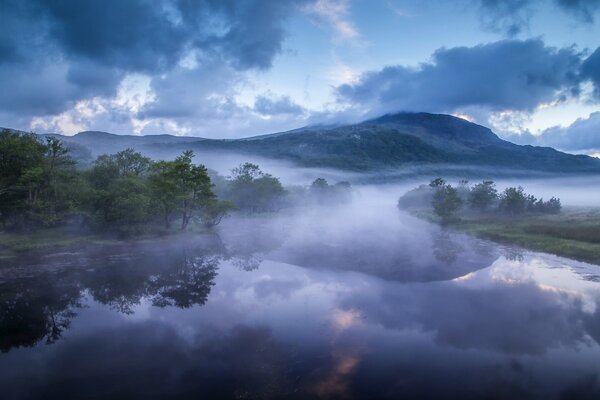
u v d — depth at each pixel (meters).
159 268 41.56
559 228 57.56
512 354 20.59
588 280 34.81
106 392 17.36
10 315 27.70
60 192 53.72
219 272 40.03
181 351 21.42
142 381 18.28
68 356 21.09
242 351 21.27
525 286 33.31
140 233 56.38
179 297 31.61
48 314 27.84
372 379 18.14
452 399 16.48
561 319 25.53
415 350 21.11
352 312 27.23
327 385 17.66
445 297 30.53
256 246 55.59
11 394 17.31
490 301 29.45
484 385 17.58
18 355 21.34
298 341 22.42
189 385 17.80
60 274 38.44
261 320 25.86
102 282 36.12
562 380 18.02
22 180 50.09
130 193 56.03
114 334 24.05
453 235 64.88
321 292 32.28
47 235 51.22
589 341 22.27
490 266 41.09
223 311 27.92
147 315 27.44
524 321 25.23
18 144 52.88
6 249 45.22
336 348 21.52
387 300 29.80
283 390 17.27
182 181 61.84
